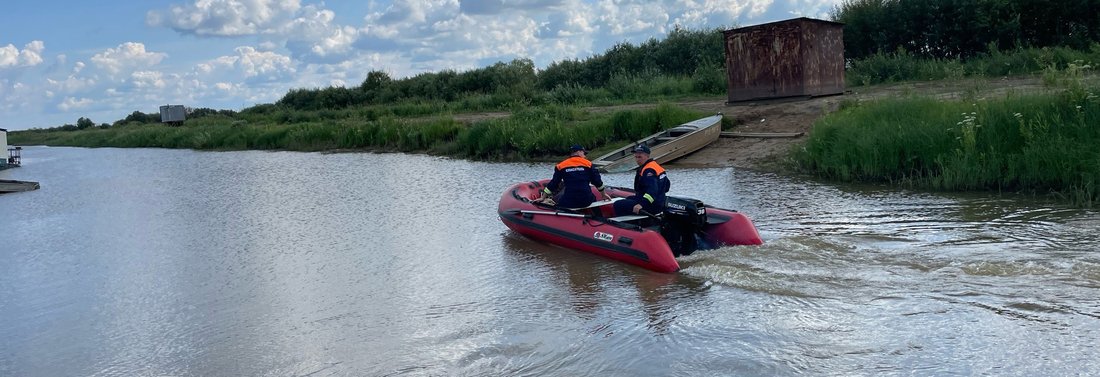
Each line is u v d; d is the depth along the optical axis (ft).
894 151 46.11
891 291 24.34
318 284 31.22
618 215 33.27
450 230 40.65
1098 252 26.96
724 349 20.97
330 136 110.11
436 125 90.48
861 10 111.04
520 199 38.45
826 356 19.99
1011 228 31.65
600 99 107.86
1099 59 73.41
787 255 29.09
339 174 72.74
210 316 27.73
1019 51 87.15
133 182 79.36
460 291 28.76
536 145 72.02
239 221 48.49
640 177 31.99
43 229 49.78
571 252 33.50
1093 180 37.17
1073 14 94.94
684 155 61.36
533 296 27.35
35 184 76.33
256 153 113.29
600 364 20.74
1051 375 18.03
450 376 20.66
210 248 40.09
